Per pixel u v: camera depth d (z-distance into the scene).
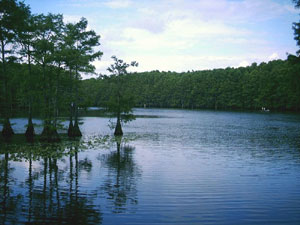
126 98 34.69
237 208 10.57
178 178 14.79
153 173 15.78
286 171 16.67
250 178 15.01
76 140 28.56
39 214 9.65
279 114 86.12
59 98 28.92
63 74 29.83
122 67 34.06
